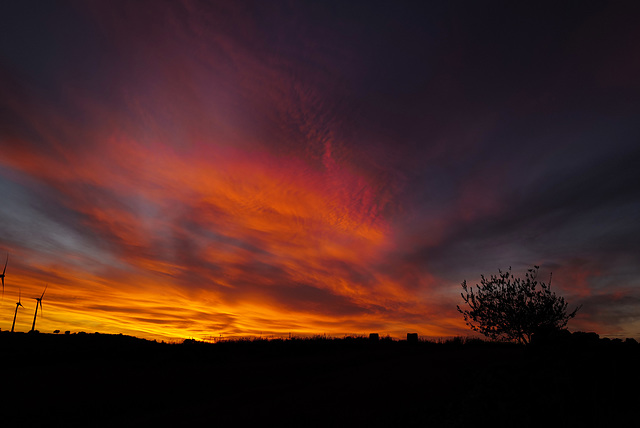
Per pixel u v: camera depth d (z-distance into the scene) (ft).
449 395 46.21
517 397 37.73
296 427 40.50
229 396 63.62
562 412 30.81
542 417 31.55
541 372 42.91
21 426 50.90
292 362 106.32
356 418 41.27
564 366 41.22
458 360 75.10
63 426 50.62
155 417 51.31
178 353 132.77
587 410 30.50
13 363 109.91
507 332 61.36
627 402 30.53
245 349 143.43
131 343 155.63
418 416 39.83
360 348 141.59
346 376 72.54
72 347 141.38
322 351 137.80
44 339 153.48
